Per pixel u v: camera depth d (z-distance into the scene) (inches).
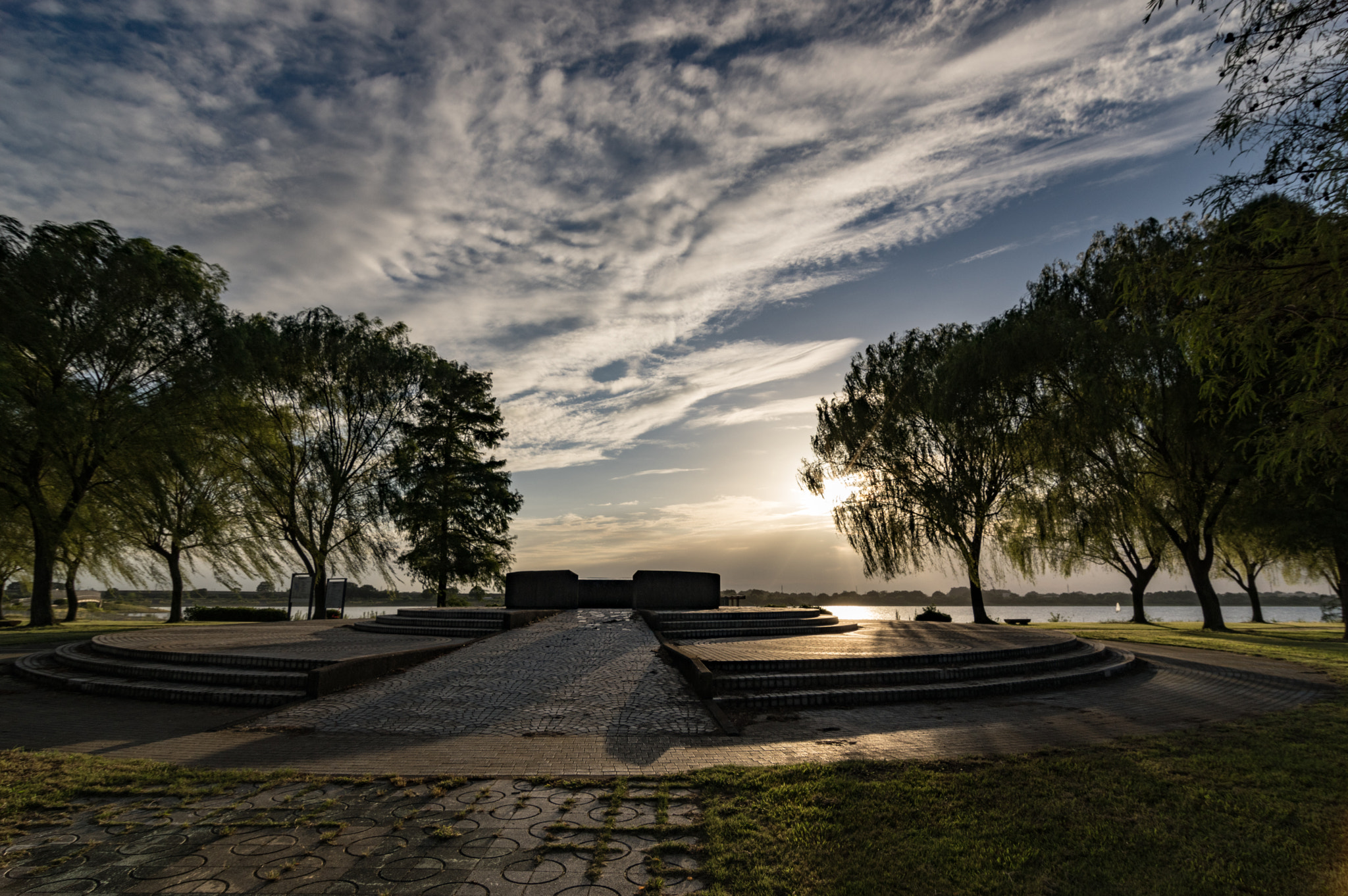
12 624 876.0
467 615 700.0
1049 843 181.6
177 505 943.0
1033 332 871.7
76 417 757.9
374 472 1225.4
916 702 399.9
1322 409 202.2
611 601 1044.5
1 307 730.8
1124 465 899.4
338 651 513.7
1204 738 287.7
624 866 170.2
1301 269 179.8
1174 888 157.2
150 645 551.8
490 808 212.2
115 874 166.7
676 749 286.4
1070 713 360.2
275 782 238.1
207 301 888.9
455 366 1365.7
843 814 202.1
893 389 1078.4
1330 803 208.4
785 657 464.8
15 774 244.5
